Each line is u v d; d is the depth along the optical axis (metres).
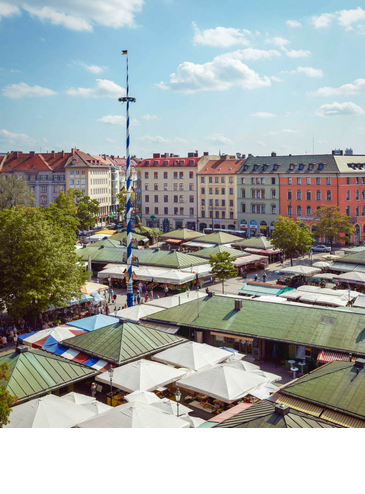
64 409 24.11
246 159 128.12
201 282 66.44
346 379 23.53
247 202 125.19
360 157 116.88
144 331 36.62
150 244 109.69
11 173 161.62
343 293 50.34
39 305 45.25
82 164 162.38
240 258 75.50
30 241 45.09
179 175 138.38
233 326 38.31
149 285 65.62
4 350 42.00
